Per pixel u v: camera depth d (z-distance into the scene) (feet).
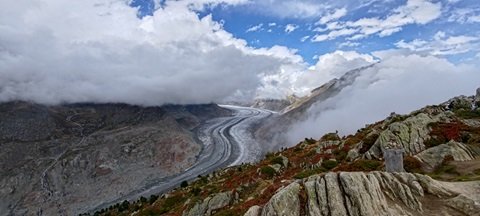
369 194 126.72
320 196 129.80
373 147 249.96
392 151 163.12
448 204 126.82
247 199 249.75
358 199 123.44
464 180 157.58
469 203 122.93
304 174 255.50
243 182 310.04
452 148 206.18
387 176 139.85
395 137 245.04
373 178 135.23
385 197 131.44
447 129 245.04
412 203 128.47
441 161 198.90
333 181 134.10
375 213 120.98
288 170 314.14
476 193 134.00
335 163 274.57
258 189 270.67
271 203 134.41
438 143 232.32
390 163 162.71
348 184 129.29
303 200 132.36
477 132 237.45
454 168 184.65
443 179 169.07
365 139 279.69
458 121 264.11
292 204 131.34
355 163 225.97
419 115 269.03
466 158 198.08
